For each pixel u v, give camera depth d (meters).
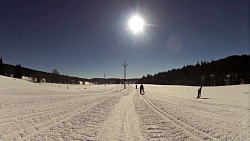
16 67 106.50
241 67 116.06
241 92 38.47
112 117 11.70
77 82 129.50
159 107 16.89
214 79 121.81
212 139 7.35
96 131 8.35
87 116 11.88
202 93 39.69
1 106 14.63
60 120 10.47
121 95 33.97
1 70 111.38
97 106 16.88
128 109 15.37
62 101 20.52
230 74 117.31
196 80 136.00
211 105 18.47
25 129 8.34
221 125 9.68
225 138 7.46
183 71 157.62
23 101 18.70
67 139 7.14
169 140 7.22
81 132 8.14
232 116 12.30
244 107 16.83
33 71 131.38
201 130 8.69
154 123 10.14
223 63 128.62
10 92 29.00
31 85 54.31
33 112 12.66
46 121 10.09
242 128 9.04
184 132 8.35
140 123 10.10
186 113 13.55
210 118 11.61
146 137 7.59
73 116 11.76
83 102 20.08
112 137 7.51
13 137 7.15
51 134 7.71
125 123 10.05
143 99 25.48
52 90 43.31
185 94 38.19
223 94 35.91
